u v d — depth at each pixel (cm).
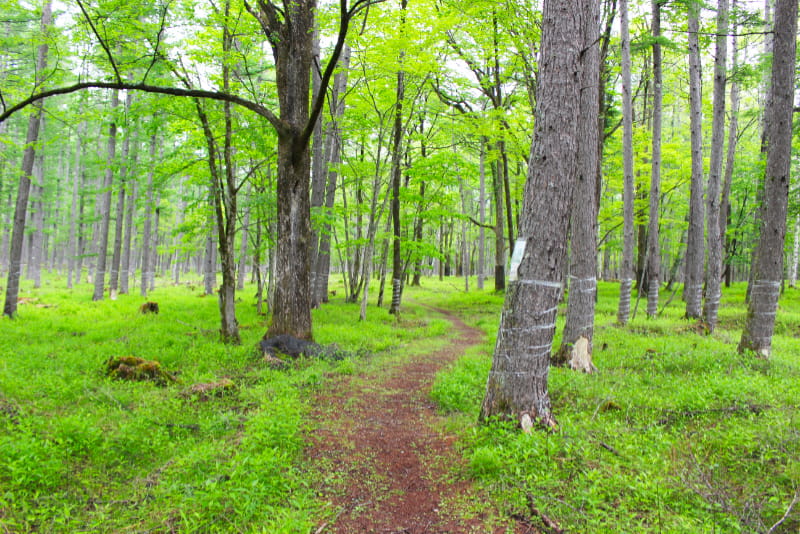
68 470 431
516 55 1500
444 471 460
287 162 1000
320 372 827
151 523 359
